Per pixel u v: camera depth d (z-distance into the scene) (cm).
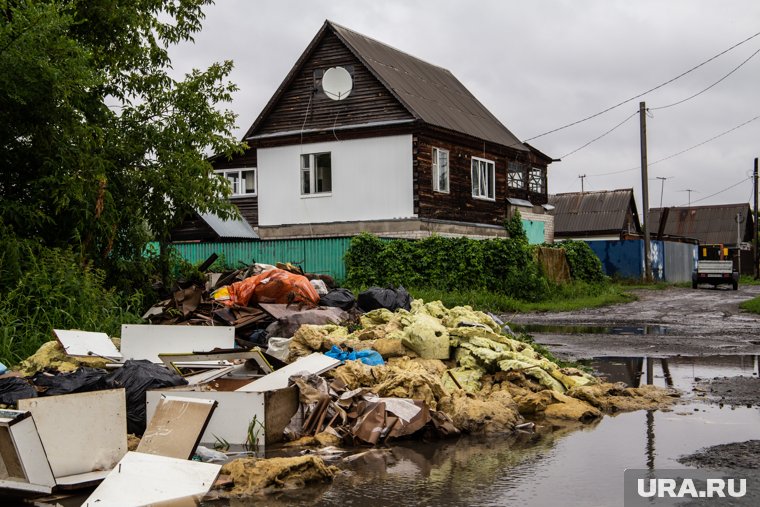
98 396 615
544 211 3769
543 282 2714
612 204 5566
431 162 2888
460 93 3656
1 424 549
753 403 893
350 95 2917
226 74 1550
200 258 2656
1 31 1095
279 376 824
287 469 578
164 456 613
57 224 1298
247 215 3120
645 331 1786
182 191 1448
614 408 884
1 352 971
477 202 3178
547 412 851
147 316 1311
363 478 596
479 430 772
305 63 2994
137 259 1462
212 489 565
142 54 1520
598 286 3172
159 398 717
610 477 582
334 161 2936
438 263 2533
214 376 852
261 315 1266
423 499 535
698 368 1174
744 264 6756
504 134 3556
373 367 891
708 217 7675
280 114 3045
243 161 3142
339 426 753
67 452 594
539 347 1218
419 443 729
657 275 4597
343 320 1251
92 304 1147
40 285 1090
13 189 1283
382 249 2514
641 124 3959
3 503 548
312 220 2977
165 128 1484
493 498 533
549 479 581
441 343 998
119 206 1417
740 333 1725
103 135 1359
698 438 711
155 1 1522
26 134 1232
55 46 1140
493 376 964
